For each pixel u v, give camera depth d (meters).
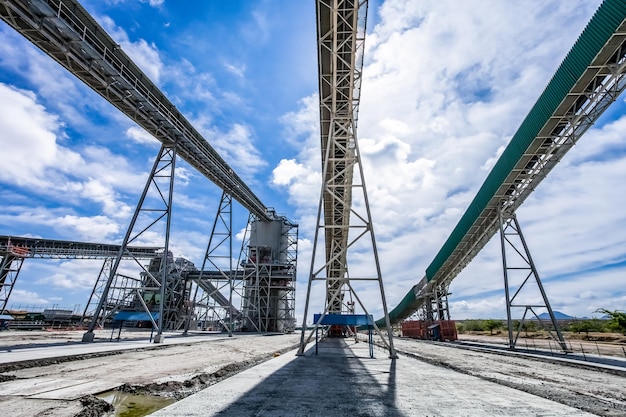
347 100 22.31
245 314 61.78
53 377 11.55
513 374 14.99
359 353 21.66
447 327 45.72
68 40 21.14
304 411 6.98
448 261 42.47
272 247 66.94
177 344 25.95
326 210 32.75
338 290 20.19
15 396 8.64
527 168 27.72
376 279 19.52
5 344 21.70
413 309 60.91
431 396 8.73
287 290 65.69
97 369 13.60
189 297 66.12
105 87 24.53
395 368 14.51
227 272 65.12
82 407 7.75
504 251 30.72
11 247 54.56
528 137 25.34
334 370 13.38
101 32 23.03
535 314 29.14
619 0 17.41
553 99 22.61
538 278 29.53
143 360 17.09
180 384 11.27
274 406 7.28
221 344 30.19
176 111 31.16
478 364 18.77
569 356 23.06
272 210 70.06
